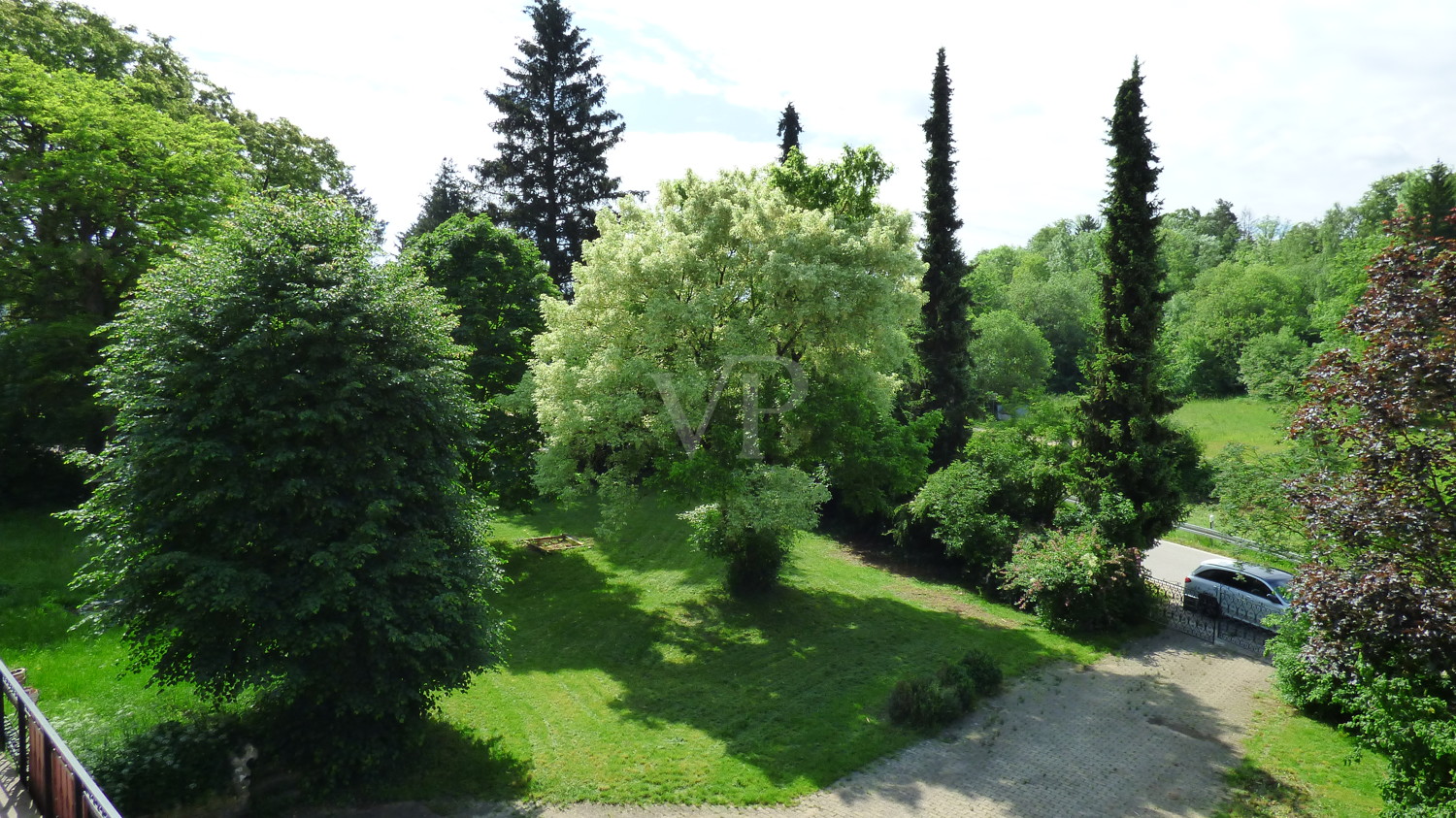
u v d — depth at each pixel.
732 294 18.55
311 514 10.86
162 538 10.30
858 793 11.52
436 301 12.66
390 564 10.91
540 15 39.59
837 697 14.85
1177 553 27.06
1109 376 20.08
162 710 11.48
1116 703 14.89
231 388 10.37
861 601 21.02
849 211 22.44
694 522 21.95
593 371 17.80
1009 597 21.36
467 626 11.76
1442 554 8.80
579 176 40.16
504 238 25.66
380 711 10.58
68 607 15.35
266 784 10.30
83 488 23.16
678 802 11.07
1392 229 10.23
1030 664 16.86
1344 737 13.40
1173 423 26.03
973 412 28.03
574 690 14.82
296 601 10.29
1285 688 14.79
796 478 18.14
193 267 11.07
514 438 23.20
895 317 18.72
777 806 11.09
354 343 11.34
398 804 10.55
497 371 24.05
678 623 18.84
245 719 11.33
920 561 24.95
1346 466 16.42
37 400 21.66
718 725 13.56
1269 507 18.98
